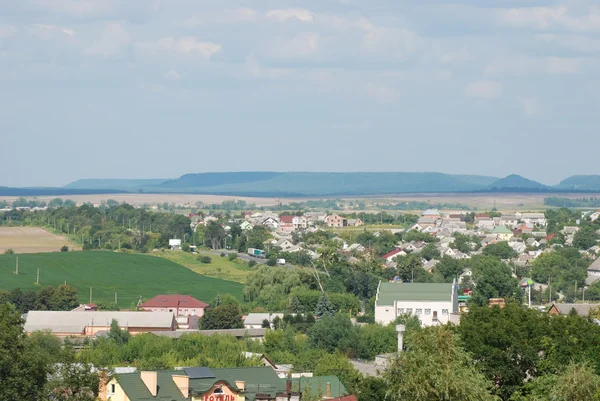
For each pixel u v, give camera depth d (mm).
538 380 141875
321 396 150000
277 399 149500
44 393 144750
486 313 167000
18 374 142250
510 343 154500
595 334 157750
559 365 144375
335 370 189000
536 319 162125
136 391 145625
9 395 140750
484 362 154250
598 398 132625
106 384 148875
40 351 153125
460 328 161625
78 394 148375
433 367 134375
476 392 133500
